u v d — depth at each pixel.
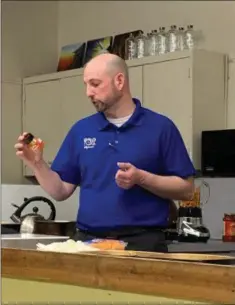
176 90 3.67
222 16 3.90
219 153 3.47
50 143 4.58
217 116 3.71
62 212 3.95
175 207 2.65
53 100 4.57
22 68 4.91
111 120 2.18
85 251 1.57
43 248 1.64
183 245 1.97
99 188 2.13
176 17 4.21
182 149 2.18
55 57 5.12
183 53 3.63
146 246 1.87
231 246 2.09
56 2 5.14
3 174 4.71
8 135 4.77
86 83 2.18
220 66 3.75
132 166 1.96
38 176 2.20
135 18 4.51
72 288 1.50
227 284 1.23
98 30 4.80
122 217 2.08
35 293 1.58
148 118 2.16
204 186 3.79
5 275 1.66
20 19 4.92
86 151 2.18
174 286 1.32
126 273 1.40
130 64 3.96
